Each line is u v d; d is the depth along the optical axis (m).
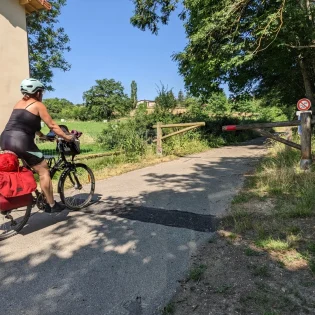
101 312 2.36
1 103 8.41
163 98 16.95
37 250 3.43
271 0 12.21
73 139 4.48
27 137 3.77
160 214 4.46
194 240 3.53
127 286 2.68
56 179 6.43
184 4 14.24
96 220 4.31
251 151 12.03
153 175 7.50
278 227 3.69
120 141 12.01
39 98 3.95
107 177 7.39
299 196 4.74
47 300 2.52
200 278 2.74
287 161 7.29
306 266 2.84
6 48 8.55
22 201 3.74
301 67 14.45
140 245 3.46
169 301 2.45
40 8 9.57
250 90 18.98
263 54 14.31
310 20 12.04
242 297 2.44
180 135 13.19
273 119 33.56
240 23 12.77
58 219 4.39
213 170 7.90
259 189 5.45
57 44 21.70
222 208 4.63
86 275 2.88
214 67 14.58
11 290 2.67
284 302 2.35
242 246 3.30
